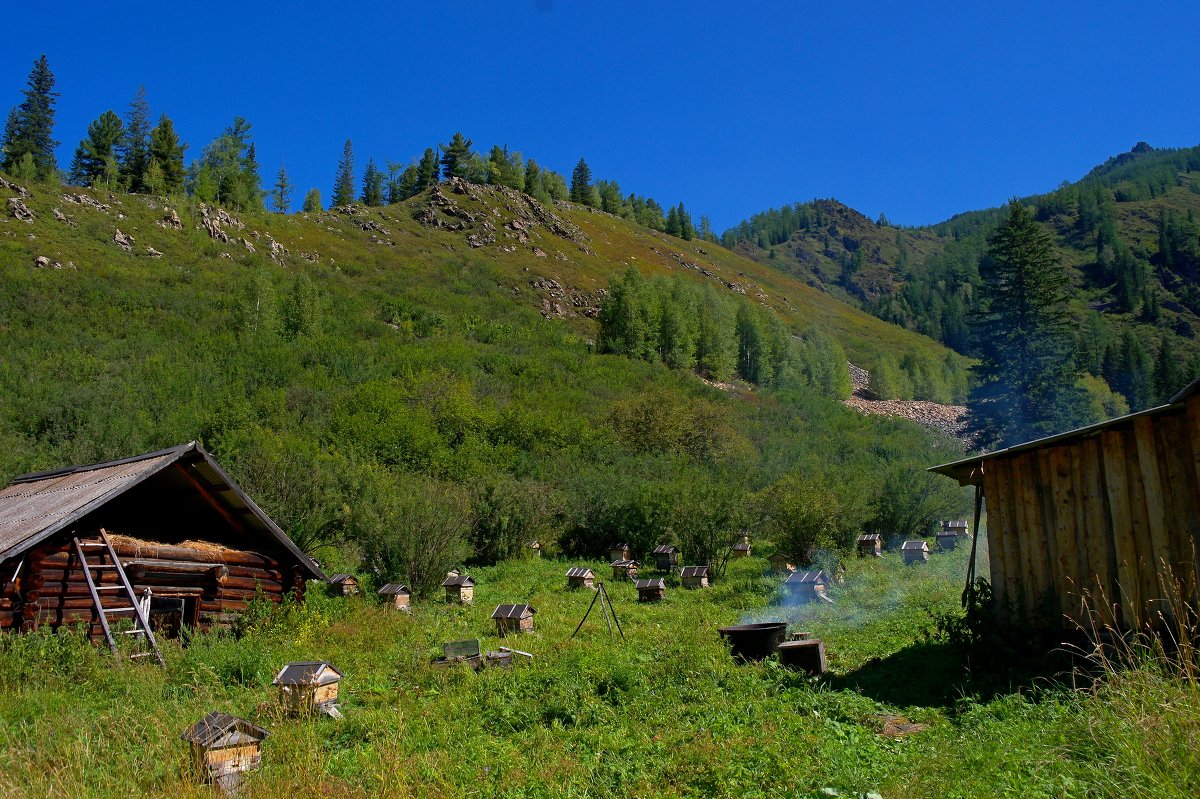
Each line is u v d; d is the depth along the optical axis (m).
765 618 14.66
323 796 6.12
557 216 129.00
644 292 85.56
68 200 73.25
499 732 8.38
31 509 13.97
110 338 46.38
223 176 104.38
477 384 52.97
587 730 8.17
